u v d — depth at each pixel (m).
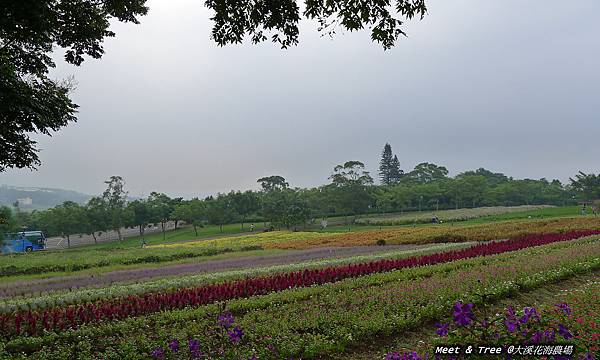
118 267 24.27
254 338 8.28
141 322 9.87
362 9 6.73
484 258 17.25
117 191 76.56
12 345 8.52
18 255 34.47
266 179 104.31
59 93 9.75
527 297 11.19
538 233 29.64
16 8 7.03
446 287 11.15
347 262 20.02
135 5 9.02
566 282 12.88
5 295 15.35
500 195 93.56
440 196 91.06
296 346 7.69
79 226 69.38
